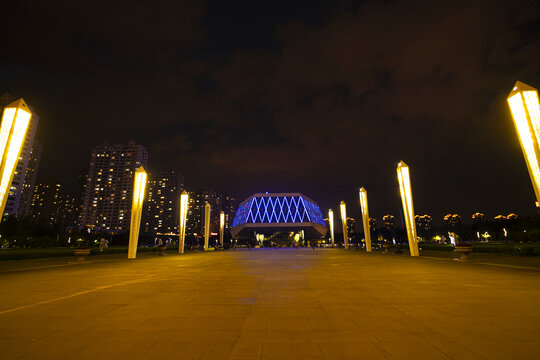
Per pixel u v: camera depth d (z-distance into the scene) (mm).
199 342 4402
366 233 39500
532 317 5559
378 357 3801
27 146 119375
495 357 3768
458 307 6391
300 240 92125
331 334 4699
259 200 92438
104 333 4848
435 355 3848
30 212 168125
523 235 43500
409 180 27516
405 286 9266
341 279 11086
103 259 25484
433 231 129000
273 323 5328
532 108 11891
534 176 11633
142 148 186750
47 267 17375
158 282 10633
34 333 4867
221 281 10820
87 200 180000
